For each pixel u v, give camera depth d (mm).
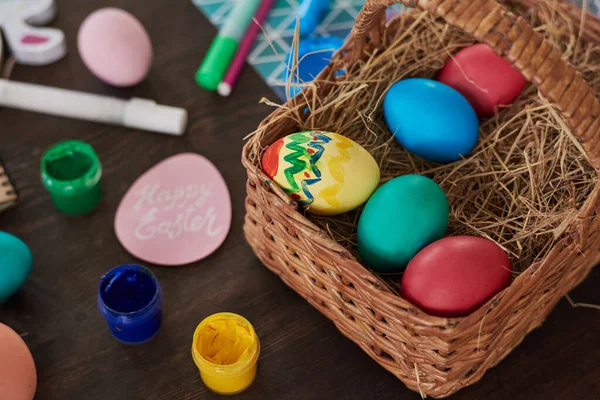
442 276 521
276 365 587
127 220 639
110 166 665
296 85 611
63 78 706
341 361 589
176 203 647
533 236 581
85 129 681
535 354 591
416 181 557
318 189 554
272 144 566
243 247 634
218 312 606
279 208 542
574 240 537
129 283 597
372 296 524
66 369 582
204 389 578
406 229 545
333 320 591
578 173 604
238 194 655
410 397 578
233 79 699
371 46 635
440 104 593
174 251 627
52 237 633
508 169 617
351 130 625
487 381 582
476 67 621
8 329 554
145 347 591
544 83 502
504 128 636
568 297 608
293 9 740
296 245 558
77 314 603
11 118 684
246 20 714
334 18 738
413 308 511
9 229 635
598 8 675
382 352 574
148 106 677
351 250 587
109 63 674
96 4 746
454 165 622
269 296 614
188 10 746
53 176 646
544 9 647
